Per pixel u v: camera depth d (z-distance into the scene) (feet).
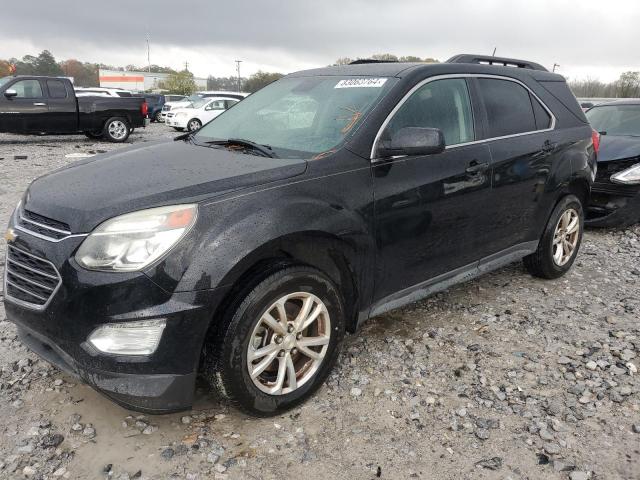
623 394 10.14
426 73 11.64
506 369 10.98
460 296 14.65
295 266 8.87
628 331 12.83
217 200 8.37
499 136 12.89
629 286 15.89
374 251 10.23
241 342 8.43
